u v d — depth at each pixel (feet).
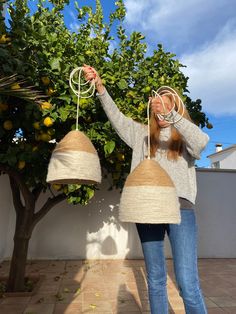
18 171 12.21
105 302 11.77
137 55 12.79
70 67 10.73
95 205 20.56
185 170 6.77
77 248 20.07
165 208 4.96
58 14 13.55
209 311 11.09
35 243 19.80
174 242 6.48
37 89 10.01
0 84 6.88
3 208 18.71
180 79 13.26
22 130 11.55
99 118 11.25
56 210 20.21
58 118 10.39
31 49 9.87
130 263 19.02
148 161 5.44
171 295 12.84
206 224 21.63
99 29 13.74
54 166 5.57
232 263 19.69
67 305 11.40
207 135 6.16
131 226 20.66
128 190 5.19
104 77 10.65
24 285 13.35
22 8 11.03
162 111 6.27
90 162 5.59
